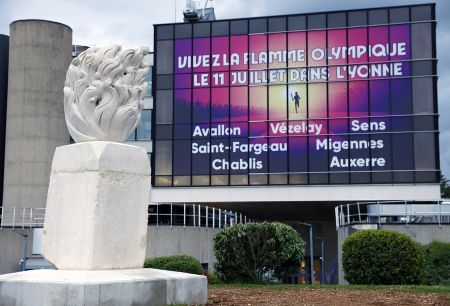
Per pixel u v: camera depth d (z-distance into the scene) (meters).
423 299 13.79
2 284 10.91
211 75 41.44
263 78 40.69
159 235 29.80
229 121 40.94
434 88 38.44
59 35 47.00
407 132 38.47
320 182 39.25
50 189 12.19
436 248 21.84
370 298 14.00
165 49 42.16
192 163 41.19
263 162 40.22
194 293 11.99
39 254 31.98
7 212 44.59
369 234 20.08
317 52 40.06
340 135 39.25
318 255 49.00
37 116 45.62
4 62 48.81
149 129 45.94
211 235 32.72
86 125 12.27
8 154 45.88
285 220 51.06
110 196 11.66
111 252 11.59
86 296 10.18
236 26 41.41
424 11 38.91
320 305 12.59
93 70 12.42
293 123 40.00
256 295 14.49
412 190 38.06
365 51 39.34
